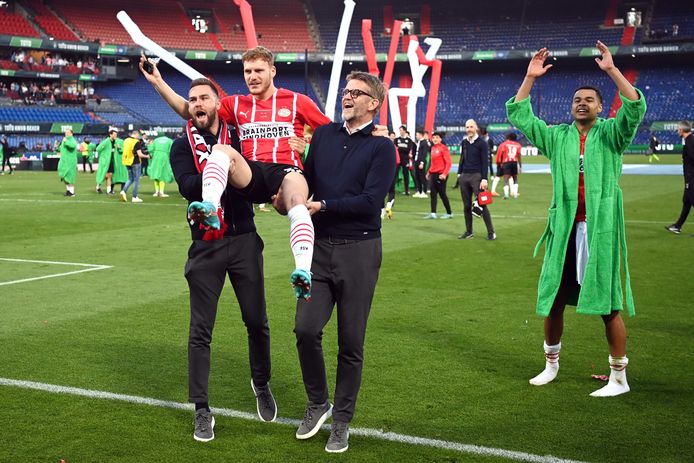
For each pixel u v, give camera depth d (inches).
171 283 359.3
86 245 487.8
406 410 189.6
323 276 170.6
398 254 452.4
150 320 285.0
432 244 496.4
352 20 2527.1
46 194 917.2
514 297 328.8
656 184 1081.4
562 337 261.4
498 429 176.7
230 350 244.7
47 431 173.6
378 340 256.7
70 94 2073.1
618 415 186.5
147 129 2044.8
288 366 229.1
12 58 2060.8
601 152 202.4
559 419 183.6
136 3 2313.0
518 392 204.1
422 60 1134.4
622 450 164.2
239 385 209.8
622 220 204.4
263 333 181.2
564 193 205.8
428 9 2480.3
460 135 2303.2
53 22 2132.1
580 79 2332.7
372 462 158.2
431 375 218.4
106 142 933.2
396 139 929.5
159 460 158.4
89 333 264.7
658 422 181.8
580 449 164.9
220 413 187.9
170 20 2332.7
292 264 413.1
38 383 208.1
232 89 2401.6
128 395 199.2
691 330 270.1
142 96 2203.5
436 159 649.6
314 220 171.5
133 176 812.6
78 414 184.9
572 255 208.5
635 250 464.4
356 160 169.5
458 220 644.1
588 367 227.3
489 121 2306.8
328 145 173.8
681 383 212.2
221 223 171.8
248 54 181.0
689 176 535.5
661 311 300.2
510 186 924.0
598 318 287.6
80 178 1295.5
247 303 179.5
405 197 913.5
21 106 1977.1
